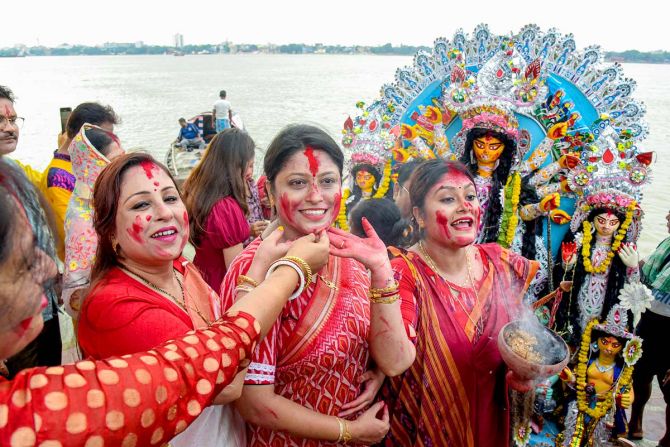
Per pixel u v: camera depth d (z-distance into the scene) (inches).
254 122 1053.8
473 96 122.5
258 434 72.7
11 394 35.3
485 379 88.7
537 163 124.9
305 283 59.4
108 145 121.3
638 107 117.6
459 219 86.7
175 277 74.3
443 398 86.7
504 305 92.0
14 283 36.8
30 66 6392.7
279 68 5492.1
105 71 4704.7
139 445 38.5
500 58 122.0
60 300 121.3
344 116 1142.3
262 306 52.0
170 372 40.8
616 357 116.1
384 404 78.7
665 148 631.8
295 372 69.2
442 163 90.4
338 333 69.9
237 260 70.4
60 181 134.3
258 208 155.7
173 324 62.9
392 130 143.5
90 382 37.4
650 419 149.3
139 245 65.5
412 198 93.0
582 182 117.0
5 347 38.9
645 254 305.3
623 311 111.6
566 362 84.7
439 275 90.7
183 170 434.3
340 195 73.0
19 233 36.7
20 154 633.0
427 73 140.8
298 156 69.7
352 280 74.7
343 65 6565.0
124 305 62.6
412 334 79.2
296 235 72.7
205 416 65.9
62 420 35.3
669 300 131.3
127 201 65.4
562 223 124.5
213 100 1627.7
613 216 113.8
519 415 100.6
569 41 125.6
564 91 125.6
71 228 102.2
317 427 68.0
